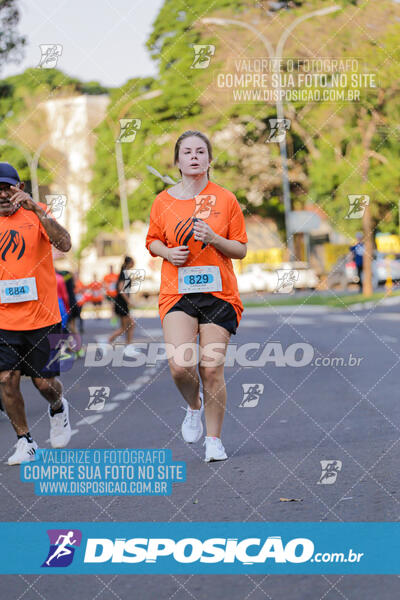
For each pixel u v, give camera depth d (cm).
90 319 3394
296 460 624
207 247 643
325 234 4475
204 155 646
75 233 4512
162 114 3341
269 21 3106
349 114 3095
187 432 673
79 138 4097
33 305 682
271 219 4344
